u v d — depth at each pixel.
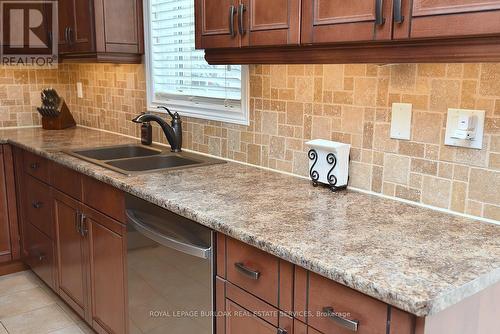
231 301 1.51
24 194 3.08
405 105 1.62
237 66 2.31
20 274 3.30
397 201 1.69
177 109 2.72
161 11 2.76
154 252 1.85
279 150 2.12
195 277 1.65
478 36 1.11
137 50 2.91
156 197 1.75
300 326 1.28
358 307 1.12
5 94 3.59
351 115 1.80
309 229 1.39
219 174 2.11
